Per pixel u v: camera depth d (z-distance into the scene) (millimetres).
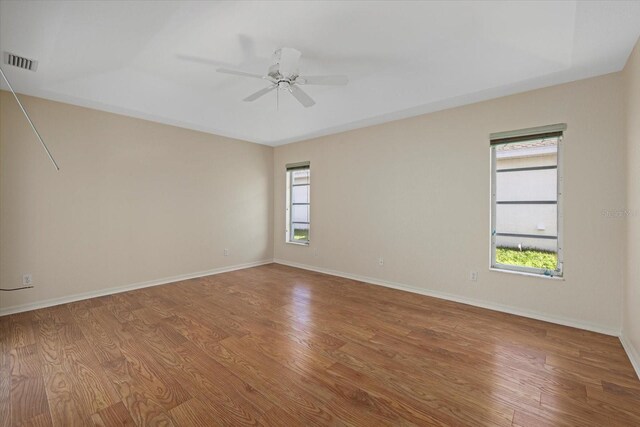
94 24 2223
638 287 2121
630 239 2348
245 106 4199
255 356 2270
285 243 5758
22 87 3055
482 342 2508
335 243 4898
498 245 3373
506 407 1713
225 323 2898
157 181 4258
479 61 2730
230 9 2109
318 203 5145
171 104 3773
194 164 4684
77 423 1577
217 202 4996
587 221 2752
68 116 3488
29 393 1817
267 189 5809
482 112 3361
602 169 2676
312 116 4328
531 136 3055
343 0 2023
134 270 4047
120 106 3629
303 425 1571
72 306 3357
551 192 3037
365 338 2582
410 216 3979
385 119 4109
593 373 2051
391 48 2666
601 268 2689
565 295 2867
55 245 3410
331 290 4027
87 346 2414
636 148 2186
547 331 2723
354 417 1632
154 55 2781
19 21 2068
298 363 2174
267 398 1785
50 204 3373
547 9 2021
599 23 2029
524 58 2561
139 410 1678
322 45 2619
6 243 3109
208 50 2697
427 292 3826
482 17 2199
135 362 2178
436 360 2221
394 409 1695
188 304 3445
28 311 3197
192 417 1626
